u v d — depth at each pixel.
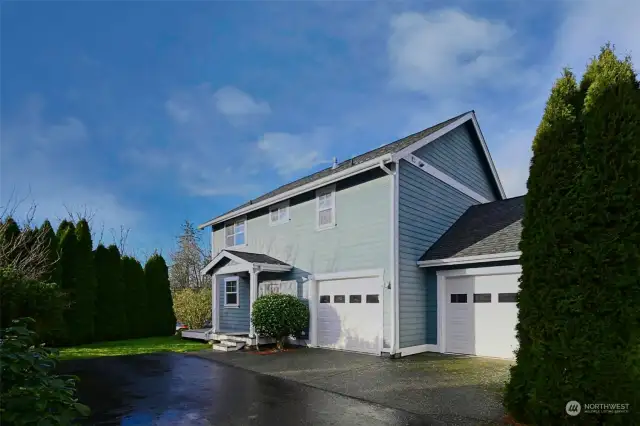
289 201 14.11
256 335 12.62
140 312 17.33
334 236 12.42
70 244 14.95
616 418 4.10
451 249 11.51
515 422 5.19
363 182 11.83
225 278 16.95
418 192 11.94
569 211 4.67
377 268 11.18
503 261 10.22
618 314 4.25
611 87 4.59
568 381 4.38
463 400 6.45
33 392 2.97
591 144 4.60
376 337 11.06
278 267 13.41
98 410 6.24
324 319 12.57
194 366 9.89
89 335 14.71
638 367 4.09
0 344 3.17
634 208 4.29
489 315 10.55
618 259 4.29
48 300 6.52
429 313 11.64
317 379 8.16
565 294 4.57
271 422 5.59
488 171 15.91
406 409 6.07
